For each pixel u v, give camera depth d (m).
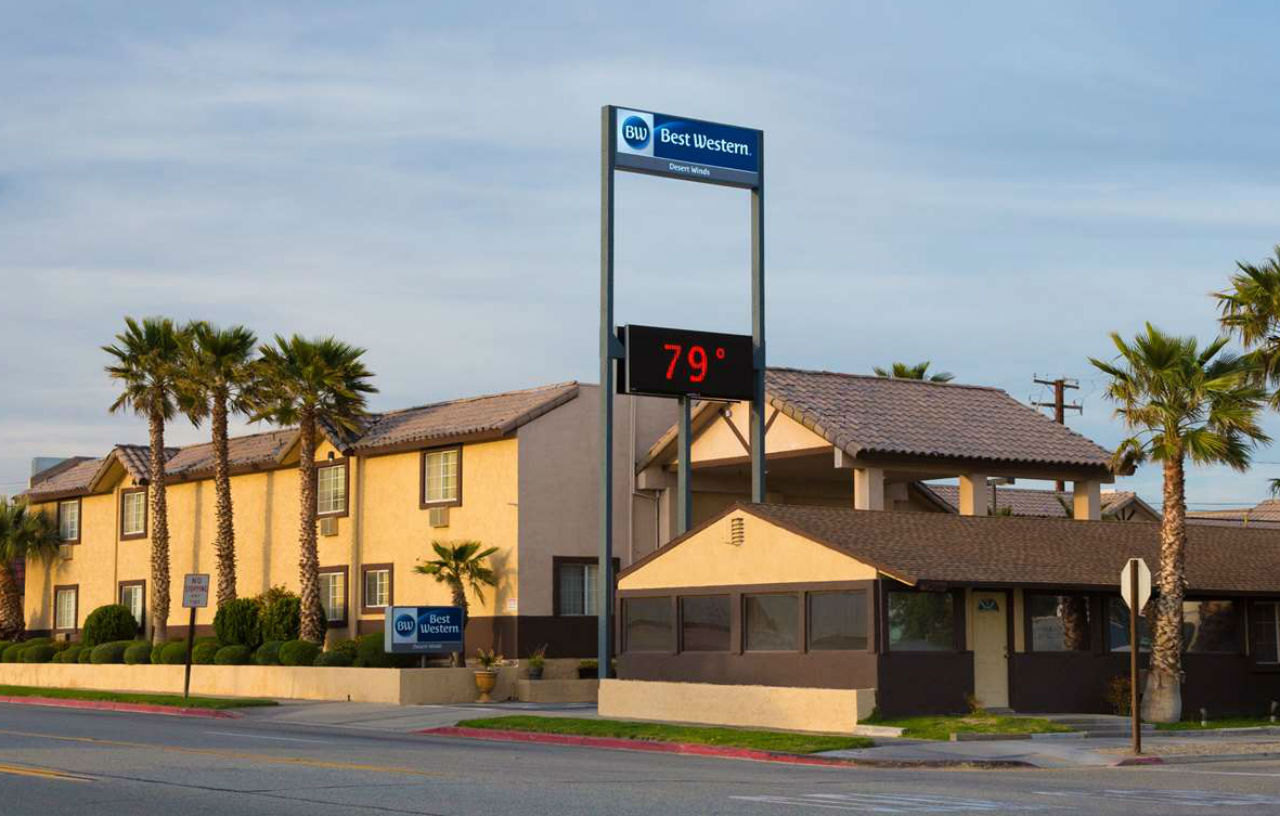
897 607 29.86
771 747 25.33
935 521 33.97
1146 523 37.62
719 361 38.09
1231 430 31.30
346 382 47.12
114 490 59.06
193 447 58.47
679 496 38.62
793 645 31.30
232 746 24.78
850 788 18.56
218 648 47.56
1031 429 41.91
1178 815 15.50
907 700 29.53
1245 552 36.47
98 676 49.94
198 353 50.22
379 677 39.12
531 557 42.25
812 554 30.89
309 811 15.47
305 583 46.06
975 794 17.83
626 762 22.86
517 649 41.66
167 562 52.22
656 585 34.72
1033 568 31.59
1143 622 33.50
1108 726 29.91
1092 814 15.48
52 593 61.56
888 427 39.00
